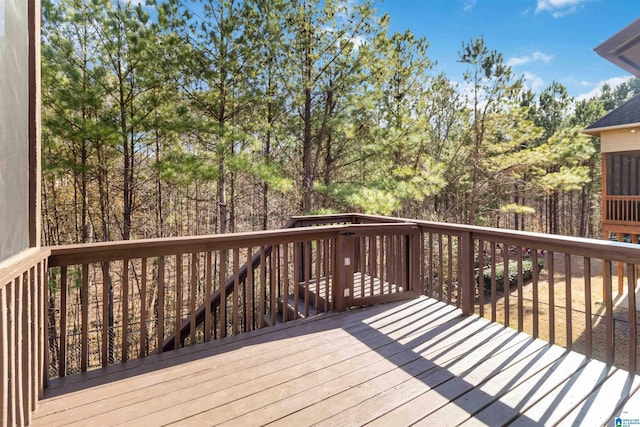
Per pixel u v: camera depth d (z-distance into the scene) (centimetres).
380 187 973
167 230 1236
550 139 1196
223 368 241
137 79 786
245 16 834
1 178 155
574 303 1028
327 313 349
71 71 698
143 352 260
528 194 1461
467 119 1420
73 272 802
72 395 207
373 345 276
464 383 221
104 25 756
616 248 229
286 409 194
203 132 851
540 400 202
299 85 950
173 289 1215
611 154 941
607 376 227
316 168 1105
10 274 154
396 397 206
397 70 1208
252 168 830
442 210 1530
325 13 921
